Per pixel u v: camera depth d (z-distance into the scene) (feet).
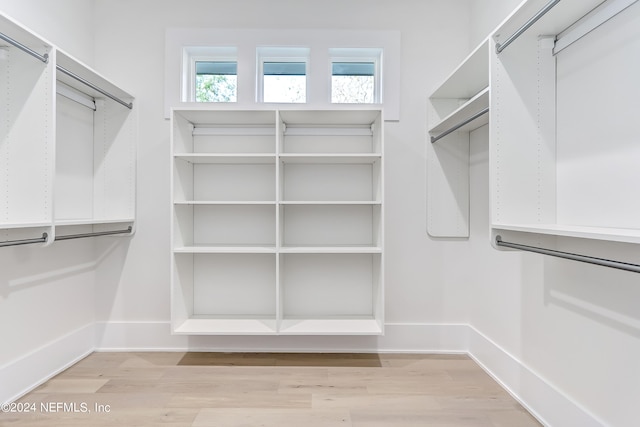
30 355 6.33
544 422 5.37
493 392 6.34
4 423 5.27
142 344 8.16
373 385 6.54
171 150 7.14
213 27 8.14
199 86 8.64
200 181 8.27
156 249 8.20
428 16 8.22
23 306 6.22
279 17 8.17
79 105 7.56
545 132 5.07
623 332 4.12
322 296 8.29
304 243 8.27
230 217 8.29
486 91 5.16
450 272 8.21
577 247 4.81
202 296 8.27
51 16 6.85
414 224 8.22
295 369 7.20
